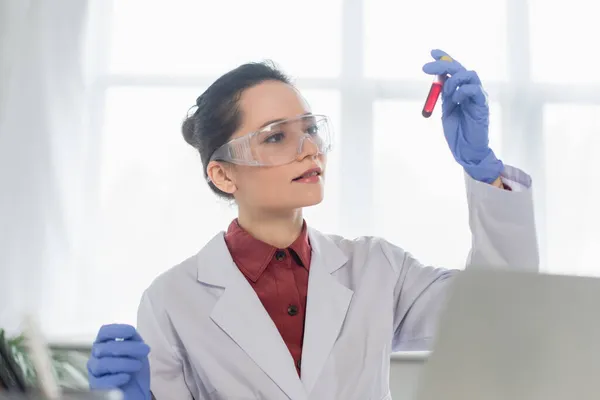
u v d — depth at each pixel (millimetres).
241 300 1313
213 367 1280
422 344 1404
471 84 1266
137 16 2625
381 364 1315
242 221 1394
